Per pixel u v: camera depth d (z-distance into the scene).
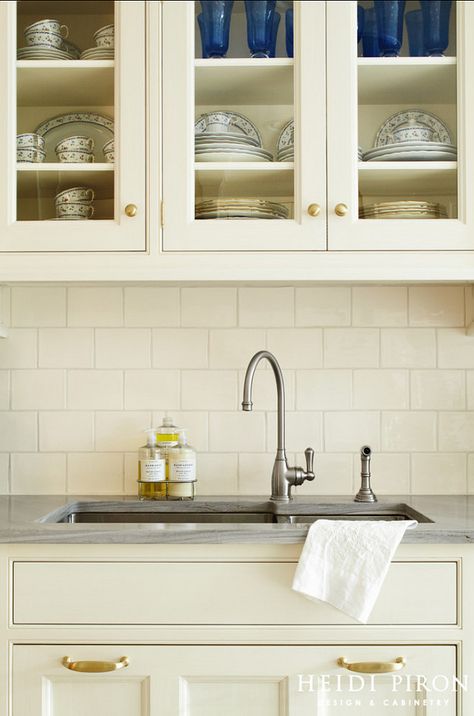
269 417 2.20
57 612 1.65
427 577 1.64
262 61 1.95
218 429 2.20
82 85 1.97
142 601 1.65
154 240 1.91
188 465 2.08
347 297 2.21
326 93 1.92
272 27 1.96
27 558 1.65
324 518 2.03
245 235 1.91
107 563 1.65
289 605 1.64
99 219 1.94
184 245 1.92
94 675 1.65
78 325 2.21
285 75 1.96
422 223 1.91
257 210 1.93
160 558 1.65
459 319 2.21
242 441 2.20
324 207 1.91
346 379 2.21
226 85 1.96
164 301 2.21
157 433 2.10
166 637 1.64
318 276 1.90
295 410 2.21
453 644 1.64
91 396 2.21
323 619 1.64
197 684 1.65
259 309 2.21
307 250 1.91
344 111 1.92
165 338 2.21
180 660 1.64
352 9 1.93
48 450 2.21
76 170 1.95
